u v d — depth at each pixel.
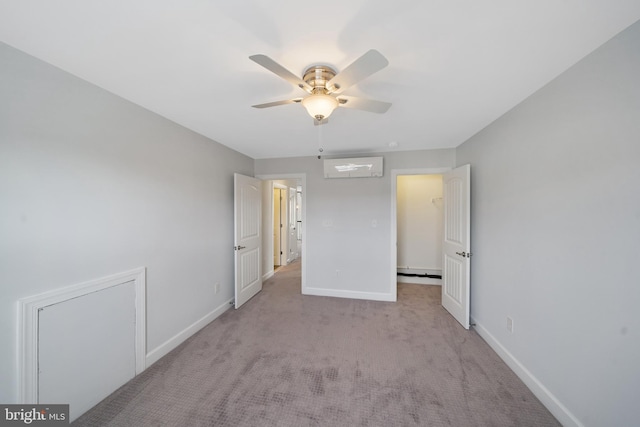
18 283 1.28
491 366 2.02
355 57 1.32
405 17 1.05
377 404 1.63
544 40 1.20
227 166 3.19
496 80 1.58
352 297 3.62
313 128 2.50
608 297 1.22
